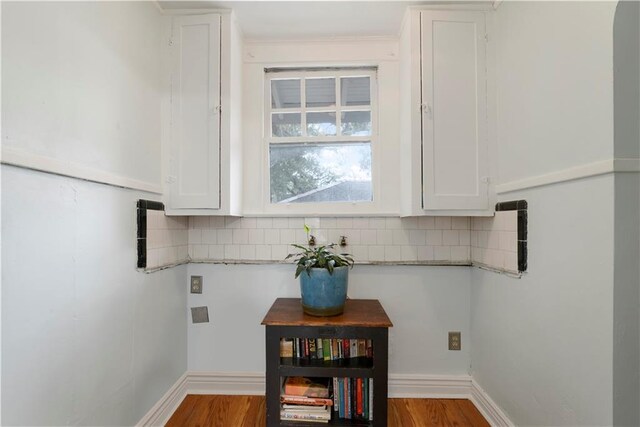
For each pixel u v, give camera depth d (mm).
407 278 1909
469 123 1627
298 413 1505
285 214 1920
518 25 1434
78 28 1083
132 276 1389
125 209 1350
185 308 1903
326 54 1958
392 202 1929
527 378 1333
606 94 965
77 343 1069
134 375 1393
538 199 1282
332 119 2020
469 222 1894
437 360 1896
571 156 1104
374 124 1985
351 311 1640
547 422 1209
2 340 815
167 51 1686
